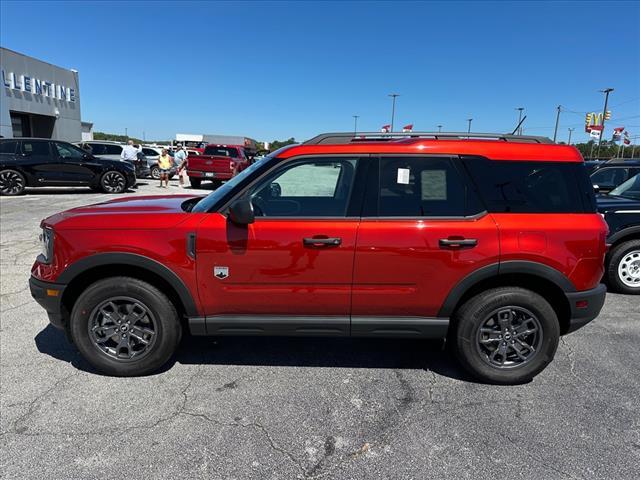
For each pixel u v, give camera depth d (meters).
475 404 3.20
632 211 5.57
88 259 3.22
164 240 3.22
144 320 3.41
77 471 2.45
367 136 3.54
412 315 3.38
